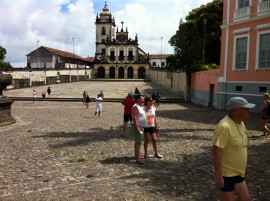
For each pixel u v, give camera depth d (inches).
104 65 3875.5
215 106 1176.2
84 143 504.1
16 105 1376.7
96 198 263.0
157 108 1231.5
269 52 922.1
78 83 2896.2
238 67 1043.9
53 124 747.4
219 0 1969.7
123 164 372.2
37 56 3663.9
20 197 266.2
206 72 1286.9
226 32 1090.1
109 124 747.4
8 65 2746.1
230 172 167.6
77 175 328.8
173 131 627.8
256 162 376.8
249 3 996.6
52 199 261.1
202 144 494.9
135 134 374.0
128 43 3892.7
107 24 4188.0
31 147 472.7
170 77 2054.6
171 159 396.8
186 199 260.7
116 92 2026.3
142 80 3326.8
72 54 4360.2
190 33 1679.4
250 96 987.9
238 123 170.7
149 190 282.5
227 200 169.5
